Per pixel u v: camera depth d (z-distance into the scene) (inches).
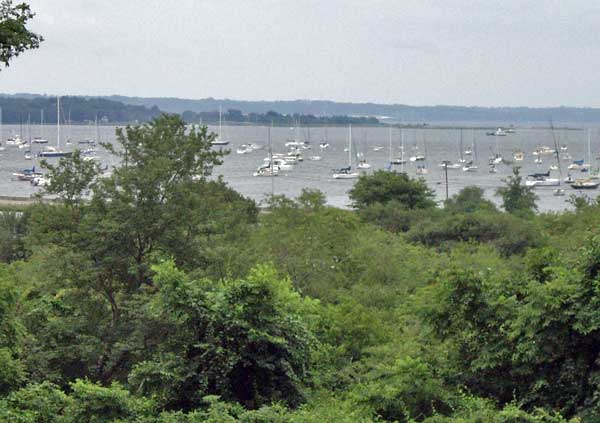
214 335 1428.4
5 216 4281.5
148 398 1368.1
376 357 1836.9
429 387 1379.2
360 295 2733.8
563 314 1312.7
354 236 3447.3
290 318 1471.5
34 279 2242.9
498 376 1422.2
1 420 1243.8
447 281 1491.1
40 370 1857.8
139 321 1895.9
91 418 1253.1
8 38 1253.1
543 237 4160.9
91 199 2166.6
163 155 2198.6
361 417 1317.7
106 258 2044.8
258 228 3469.5
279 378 1450.5
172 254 2098.9
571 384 1336.1
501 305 1440.7
